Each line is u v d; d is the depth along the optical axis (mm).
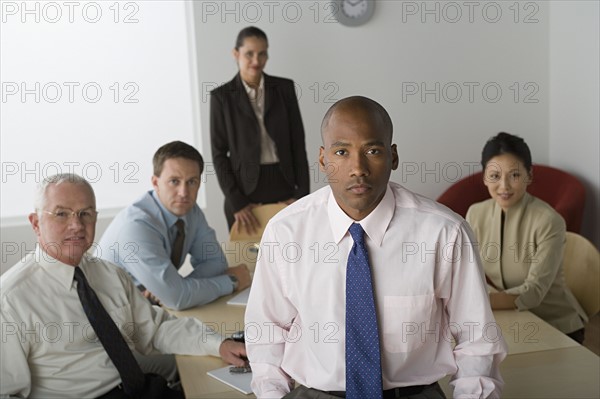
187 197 3035
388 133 1507
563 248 2844
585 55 5191
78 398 2227
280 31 5098
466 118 5605
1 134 4840
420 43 5398
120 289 2404
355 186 1475
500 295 2637
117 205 5102
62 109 4930
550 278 2756
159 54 5039
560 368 2057
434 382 1646
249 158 4461
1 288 2125
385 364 1610
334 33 5199
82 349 2229
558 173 5230
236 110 4434
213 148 4461
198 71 4988
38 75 4859
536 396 1885
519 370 2053
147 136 5113
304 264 1629
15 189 4902
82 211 2203
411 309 1585
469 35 5488
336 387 1617
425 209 1594
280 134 4512
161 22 5012
